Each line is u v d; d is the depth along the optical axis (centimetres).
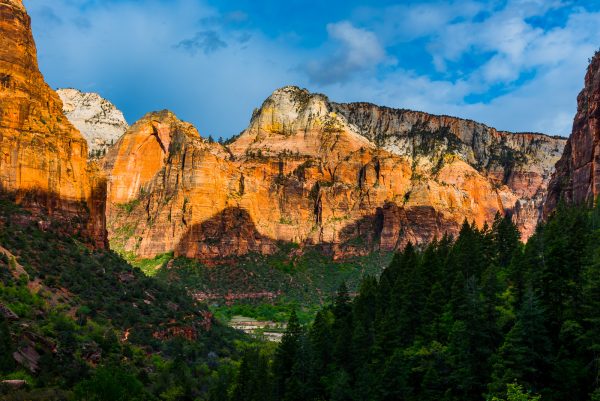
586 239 9881
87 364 9925
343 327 11431
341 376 9700
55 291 11519
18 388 8494
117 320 12231
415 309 10700
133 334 12094
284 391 10788
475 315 8888
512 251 12600
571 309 8650
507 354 8338
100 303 12306
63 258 12681
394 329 10331
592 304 8369
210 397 10994
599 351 8019
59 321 10469
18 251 11788
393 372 9238
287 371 11081
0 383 8306
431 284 11444
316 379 10475
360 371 9756
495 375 8238
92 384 8994
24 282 10912
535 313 8350
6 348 8844
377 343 10300
